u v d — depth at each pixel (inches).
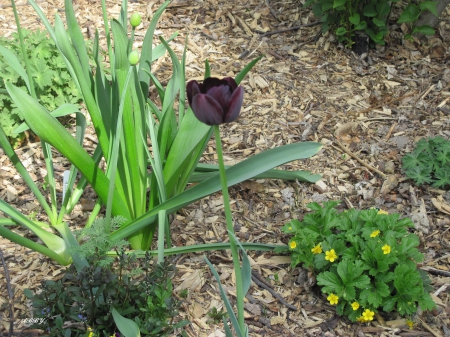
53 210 57.8
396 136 70.2
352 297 52.6
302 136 70.5
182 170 56.3
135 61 49.0
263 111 73.5
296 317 54.2
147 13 86.0
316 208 58.9
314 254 55.6
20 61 67.1
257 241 60.1
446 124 71.3
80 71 53.0
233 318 41.8
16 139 67.7
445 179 63.6
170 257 58.2
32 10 84.6
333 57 80.2
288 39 82.8
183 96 56.9
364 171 66.6
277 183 65.8
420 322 53.6
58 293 51.1
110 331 51.0
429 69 78.7
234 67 78.7
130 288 51.2
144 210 57.6
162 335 50.6
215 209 62.9
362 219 57.1
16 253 58.2
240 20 85.4
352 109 73.6
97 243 50.7
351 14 78.1
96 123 54.6
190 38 82.7
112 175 51.6
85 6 86.0
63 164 67.0
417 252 54.6
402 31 83.0
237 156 68.3
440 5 80.4
